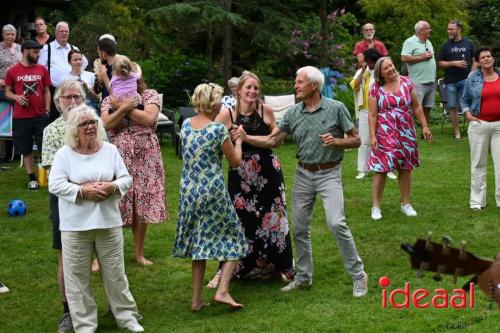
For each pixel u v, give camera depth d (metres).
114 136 7.13
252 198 6.67
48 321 6.09
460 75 14.04
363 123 10.74
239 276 6.84
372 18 21.31
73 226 5.52
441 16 19.81
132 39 20.09
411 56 14.16
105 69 7.47
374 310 6.08
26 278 7.11
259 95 6.57
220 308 6.26
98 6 19.62
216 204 6.06
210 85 6.10
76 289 5.61
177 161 12.41
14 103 10.38
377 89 8.58
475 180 9.02
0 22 14.07
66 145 5.58
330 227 6.32
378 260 7.34
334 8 24.11
